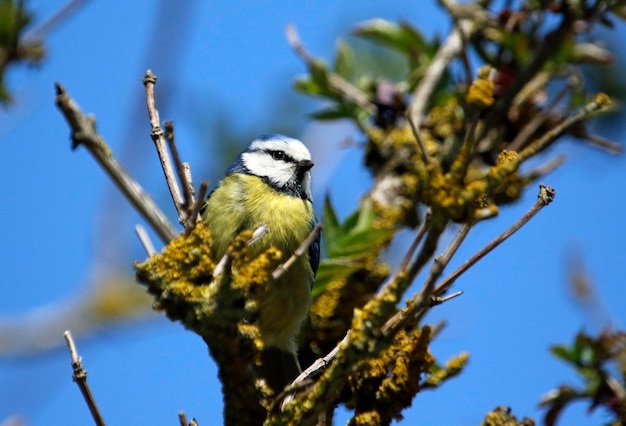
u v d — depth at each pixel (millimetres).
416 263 4570
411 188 9141
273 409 5121
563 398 7375
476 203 4523
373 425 5547
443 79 10023
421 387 5617
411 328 6195
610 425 7230
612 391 7305
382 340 4840
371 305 4816
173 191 5898
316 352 8531
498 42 9836
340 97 10195
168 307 5191
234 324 5109
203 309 5082
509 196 8977
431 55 10344
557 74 9906
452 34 9789
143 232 5586
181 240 5250
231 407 5238
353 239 8445
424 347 5578
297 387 5109
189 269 5184
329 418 5820
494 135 9367
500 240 4918
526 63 9578
